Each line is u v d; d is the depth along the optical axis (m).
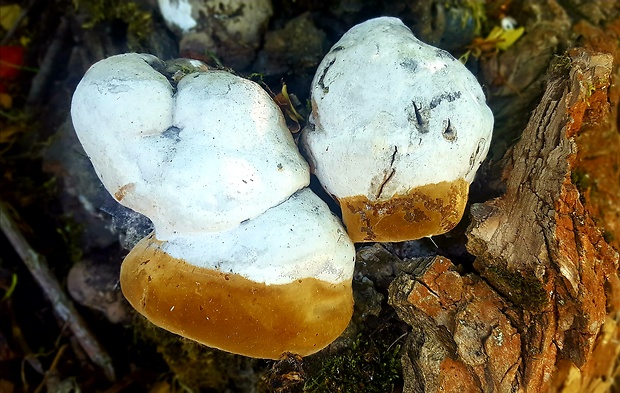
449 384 0.21
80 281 0.32
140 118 0.19
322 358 0.25
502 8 0.29
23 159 0.35
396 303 0.22
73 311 0.33
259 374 0.29
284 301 0.19
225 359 0.30
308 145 0.21
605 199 0.26
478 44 0.28
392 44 0.20
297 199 0.20
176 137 0.19
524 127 0.26
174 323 0.19
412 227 0.20
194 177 0.18
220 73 0.20
